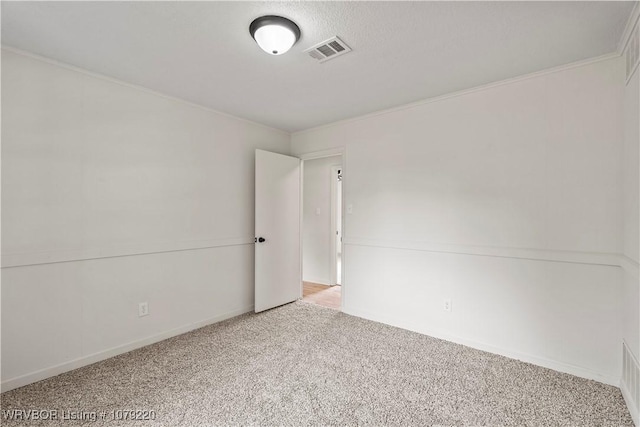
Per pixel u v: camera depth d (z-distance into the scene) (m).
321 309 3.78
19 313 2.09
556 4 1.60
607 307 2.11
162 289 2.88
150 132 2.77
